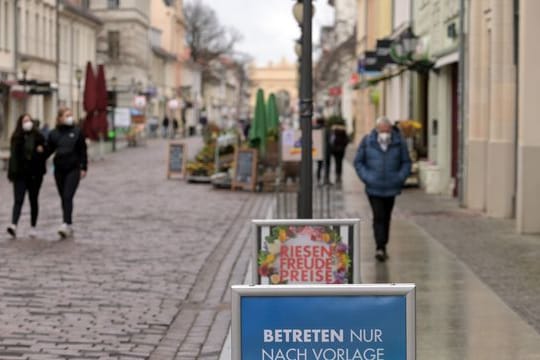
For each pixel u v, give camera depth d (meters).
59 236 16.86
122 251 15.20
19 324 9.70
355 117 63.47
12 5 53.78
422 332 9.05
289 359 4.58
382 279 12.06
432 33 27.70
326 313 4.57
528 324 9.38
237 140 31.77
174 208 22.83
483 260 13.63
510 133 19.14
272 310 4.57
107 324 9.79
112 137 57.19
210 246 15.97
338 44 74.38
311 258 7.74
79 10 71.06
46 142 16.84
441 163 26.36
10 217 20.03
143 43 92.62
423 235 16.61
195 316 10.32
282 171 28.83
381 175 13.87
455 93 25.88
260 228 7.75
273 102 33.72
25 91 50.53
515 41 18.78
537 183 16.39
